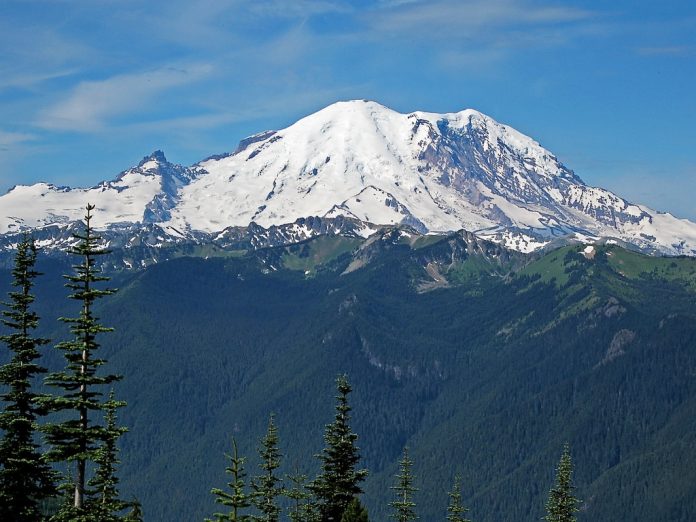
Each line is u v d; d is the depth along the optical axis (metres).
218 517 117.06
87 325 106.25
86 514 107.56
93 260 107.75
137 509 112.88
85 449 107.00
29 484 118.25
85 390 106.62
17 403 118.31
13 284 118.69
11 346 118.50
